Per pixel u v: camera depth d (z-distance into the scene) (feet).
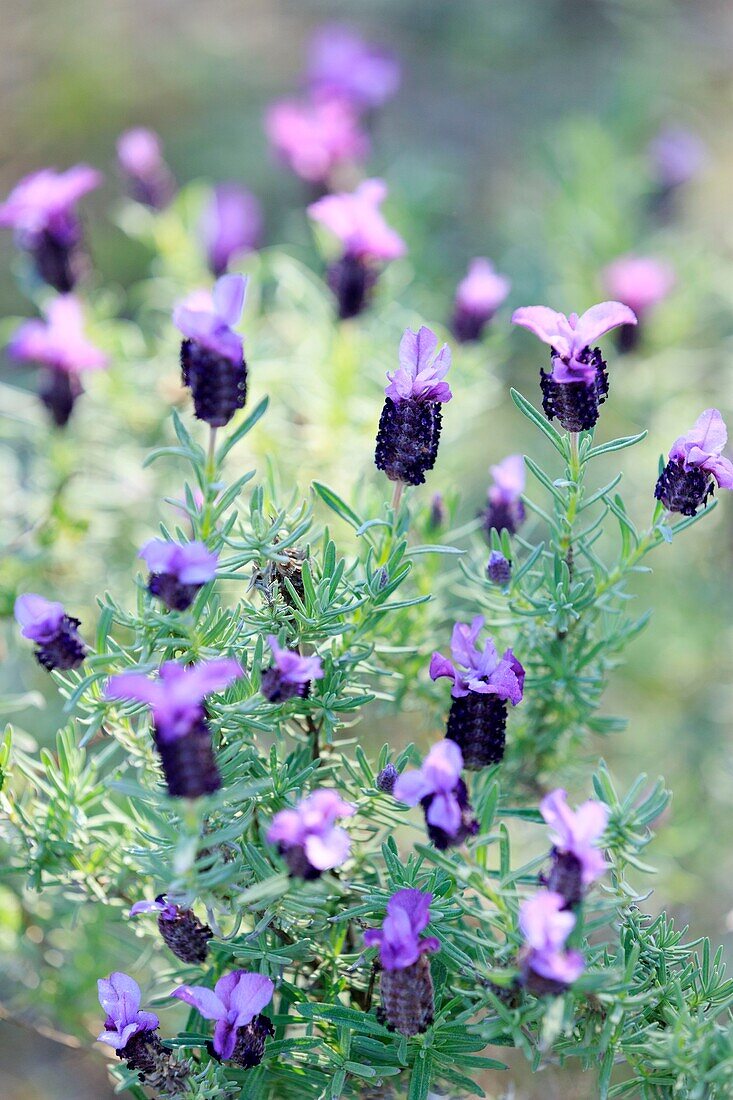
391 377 2.02
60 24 5.09
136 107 4.75
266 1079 2.04
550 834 1.85
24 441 3.16
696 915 2.58
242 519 2.22
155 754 2.07
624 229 3.29
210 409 1.91
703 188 4.18
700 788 2.75
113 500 2.72
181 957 2.02
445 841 1.88
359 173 3.23
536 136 4.45
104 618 2.02
